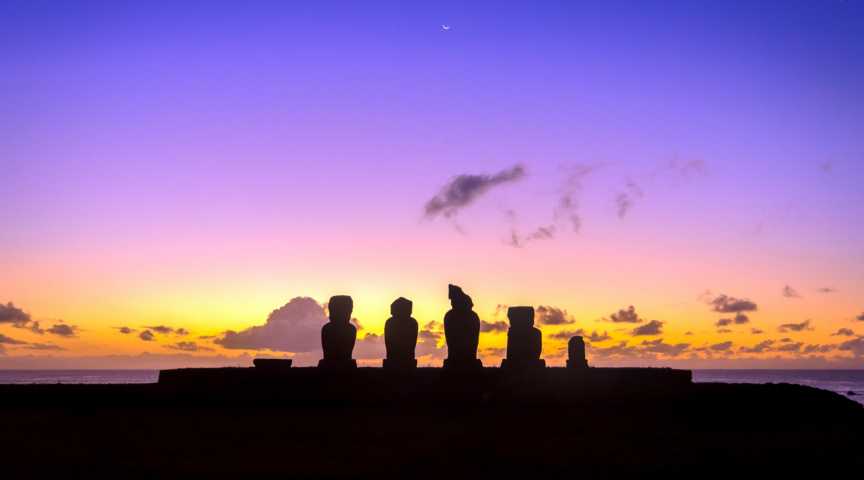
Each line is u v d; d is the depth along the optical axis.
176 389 33.53
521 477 20.69
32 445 24.20
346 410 29.89
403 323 34.62
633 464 22.42
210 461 22.17
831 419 30.89
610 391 32.78
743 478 21.28
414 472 21.00
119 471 20.92
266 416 28.78
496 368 34.28
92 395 33.00
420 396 32.19
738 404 31.52
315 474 20.69
